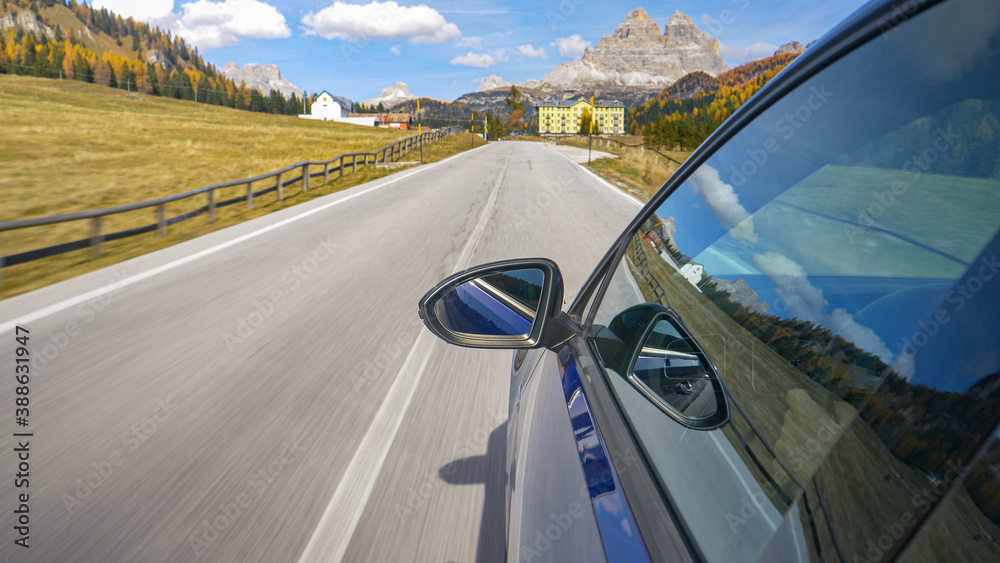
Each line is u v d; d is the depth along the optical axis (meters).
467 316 1.75
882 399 0.54
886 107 0.83
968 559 0.39
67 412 3.51
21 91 75.75
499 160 32.41
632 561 0.78
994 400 0.41
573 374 1.49
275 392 3.79
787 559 0.60
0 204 14.70
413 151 37.44
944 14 0.75
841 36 0.97
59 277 7.13
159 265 7.59
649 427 1.05
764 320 0.94
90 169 23.70
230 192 18.06
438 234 9.79
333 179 20.53
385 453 3.02
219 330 5.05
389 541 2.33
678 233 1.46
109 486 2.71
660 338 1.26
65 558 2.23
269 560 2.22
